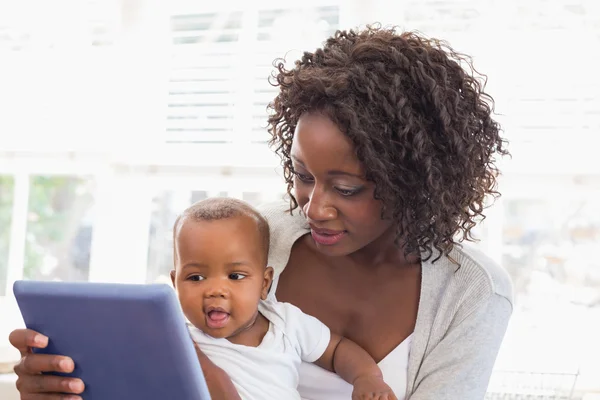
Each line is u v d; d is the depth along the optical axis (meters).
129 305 0.88
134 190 2.61
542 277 2.33
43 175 2.75
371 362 1.23
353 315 1.28
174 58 2.58
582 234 2.31
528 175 2.31
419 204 1.12
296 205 1.34
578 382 2.14
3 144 2.68
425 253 1.27
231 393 1.13
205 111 2.54
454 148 1.13
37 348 0.98
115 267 2.60
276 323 1.27
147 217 2.63
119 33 2.62
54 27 2.67
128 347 0.92
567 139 2.28
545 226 2.33
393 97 1.08
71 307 0.92
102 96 2.63
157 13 2.61
